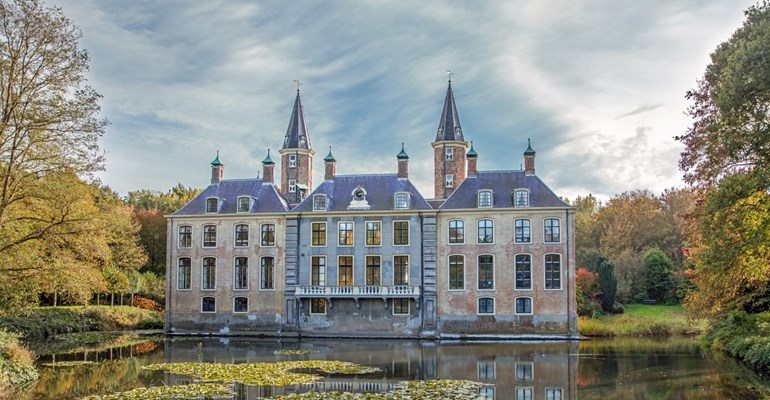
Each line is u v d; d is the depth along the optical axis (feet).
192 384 86.17
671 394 78.54
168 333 175.11
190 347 137.69
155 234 258.37
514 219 163.73
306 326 168.66
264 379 90.22
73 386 86.07
